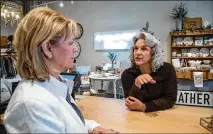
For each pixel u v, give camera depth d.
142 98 1.14
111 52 4.30
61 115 0.62
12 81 2.29
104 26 4.77
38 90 0.61
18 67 0.66
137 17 4.42
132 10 4.50
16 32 0.66
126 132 0.79
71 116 0.67
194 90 1.20
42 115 0.56
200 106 1.17
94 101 1.32
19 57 0.65
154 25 3.54
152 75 1.27
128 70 1.39
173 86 1.21
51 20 0.65
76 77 1.16
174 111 1.08
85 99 1.37
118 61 4.04
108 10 4.76
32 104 0.56
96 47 4.54
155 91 1.19
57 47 0.67
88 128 0.84
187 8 2.88
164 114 1.02
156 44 1.27
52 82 0.68
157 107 1.09
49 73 0.69
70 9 5.04
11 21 3.11
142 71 1.32
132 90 1.16
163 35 3.09
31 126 0.55
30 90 0.60
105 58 4.34
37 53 0.64
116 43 4.43
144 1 4.20
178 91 1.23
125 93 1.33
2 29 3.09
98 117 0.99
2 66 2.58
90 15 4.87
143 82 1.11
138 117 0.98
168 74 1.24
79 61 4.20
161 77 1.23
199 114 1.01
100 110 1.11
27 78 0.65
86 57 4.52
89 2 4.88
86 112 1.07
